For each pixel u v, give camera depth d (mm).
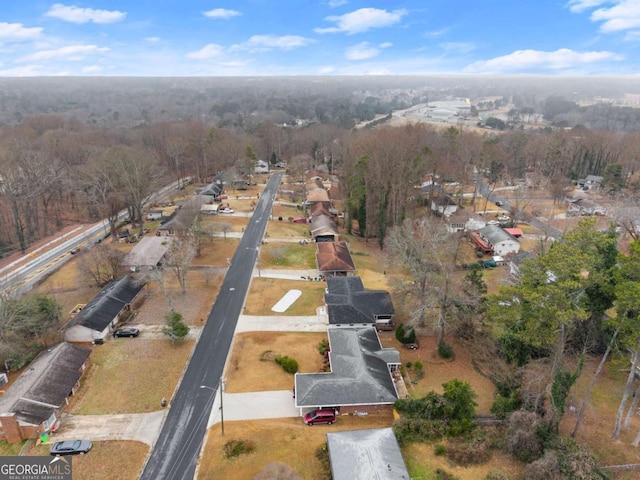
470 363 44906
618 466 31828
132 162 79938
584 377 41562
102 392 39969
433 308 49812
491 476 31016
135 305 55500
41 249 77062
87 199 85562
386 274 65688
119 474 31766
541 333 34094
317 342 47781
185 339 48156
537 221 86812
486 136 163875
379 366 41312
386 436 33406
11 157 86688
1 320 42312
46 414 35312
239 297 57719
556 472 29750
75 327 46656
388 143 80250
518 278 43656
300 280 62844
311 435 35312
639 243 30812
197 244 70250
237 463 32625
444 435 35219
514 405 36781
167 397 39438
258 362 44312
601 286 36875
